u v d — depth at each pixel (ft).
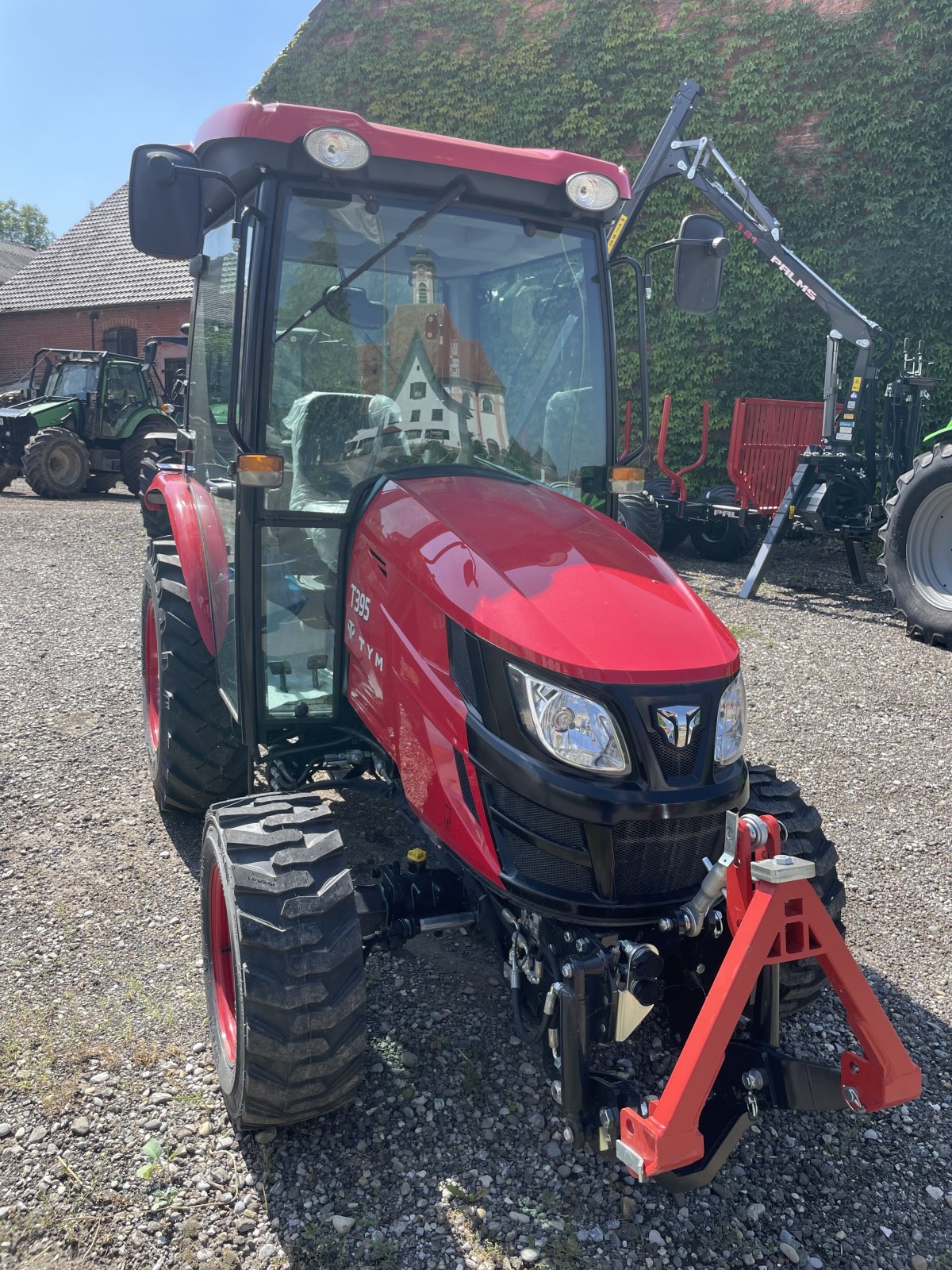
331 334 9.70
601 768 7.28
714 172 39.73
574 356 10.75
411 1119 8.67
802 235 38.52
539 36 43.32
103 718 17.43
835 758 16.92
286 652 10.27
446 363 10.19
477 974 10.83
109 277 78.38
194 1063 9.24
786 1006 9.33
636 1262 7.39
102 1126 8.46
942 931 11.96
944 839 14.20
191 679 12.70
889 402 28.60
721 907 8.02
